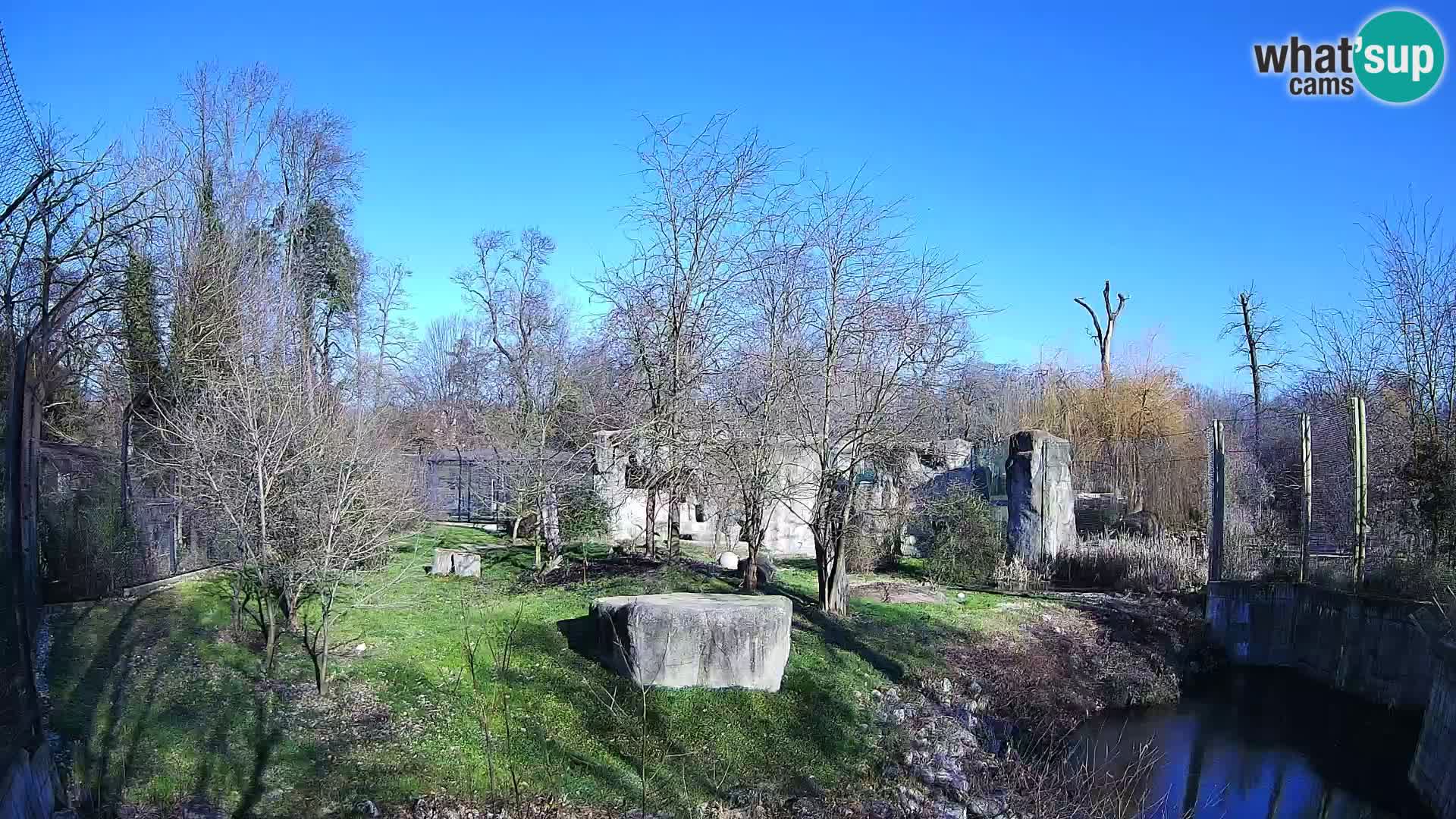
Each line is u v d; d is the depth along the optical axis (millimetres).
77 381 18531
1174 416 30031
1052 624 14961
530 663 10570
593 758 8711
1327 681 14461
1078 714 12484
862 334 12742
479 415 28688
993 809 8977
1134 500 23766
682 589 13953
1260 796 10195
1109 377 31578
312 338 24453
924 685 11562
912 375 12859
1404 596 13750
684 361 14664
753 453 13383
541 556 17828
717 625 10188
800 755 9305
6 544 5859
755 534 13477
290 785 7555
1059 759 10805
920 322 12750
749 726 9625
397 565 16922
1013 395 33656
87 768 7297
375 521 12336
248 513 10148
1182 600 16844
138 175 19109
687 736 9281
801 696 10391
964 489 19203
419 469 23453
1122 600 16609
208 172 20656
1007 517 20266
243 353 14250
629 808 7898
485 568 17156
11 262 9992
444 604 13086
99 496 13484
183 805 7039
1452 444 15477
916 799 8852
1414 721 12586
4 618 5691
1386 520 15906
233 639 10828
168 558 14727
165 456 15695
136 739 7945
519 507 19391
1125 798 9906
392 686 9680
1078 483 26547
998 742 10867
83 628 10953
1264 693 13977
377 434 16797
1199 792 10266
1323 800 10164
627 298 15352
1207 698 13734
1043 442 19000
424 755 8305
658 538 20891
